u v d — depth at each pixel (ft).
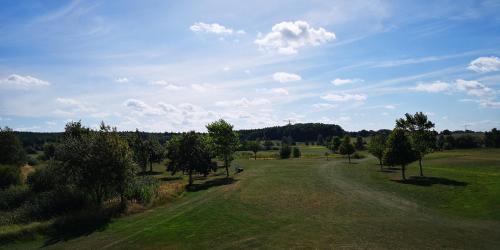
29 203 123.13
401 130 171.63
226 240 78.59
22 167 245.24
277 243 75.56
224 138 211.20
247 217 99.81
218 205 117.08
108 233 89.10
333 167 246.68
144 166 265.75
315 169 234.38
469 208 107.86
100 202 120.37
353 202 120.26
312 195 134.62
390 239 77.71
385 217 98.94
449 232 83.20
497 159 250.98
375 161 303.07
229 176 214.28
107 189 122.52
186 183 186.70
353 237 79.36
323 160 327.26
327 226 89.25
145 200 124.36
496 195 118.83
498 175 163.84
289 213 104.83
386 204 116.67
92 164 113.50
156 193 136.05
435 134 176.14
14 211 117.91
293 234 82.23
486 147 413.80
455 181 152.25
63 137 168.55
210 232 85.15
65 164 116.98
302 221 94.84
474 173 175.63
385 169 222.69
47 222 95.55
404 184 153.99
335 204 117.39
